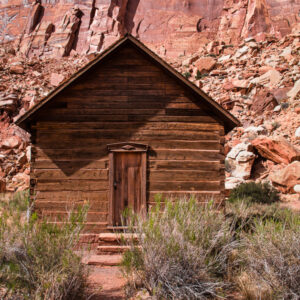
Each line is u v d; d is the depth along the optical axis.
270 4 46.47
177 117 8.16
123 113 8.12
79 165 7.93
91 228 7.72
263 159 20.64
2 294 4.05
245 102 29.20
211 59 38.09
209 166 8.04
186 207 5.92
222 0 50.50
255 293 4.57
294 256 4.79
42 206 7.75
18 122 7.87
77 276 4.46
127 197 7.94
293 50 34.88
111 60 8.33
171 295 4.53
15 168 24.14
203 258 4.91
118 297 4.79
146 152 8.00
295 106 26.25
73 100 8.14
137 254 5.14
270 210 10.23
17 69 37.53
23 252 4.33
